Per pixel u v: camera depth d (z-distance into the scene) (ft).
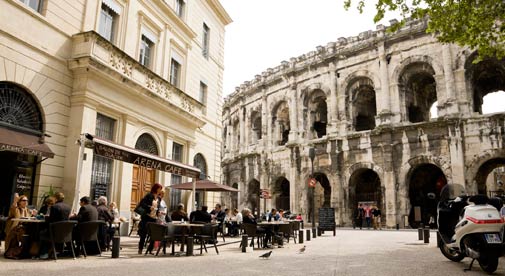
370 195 114.83
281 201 136.77
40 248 33.96
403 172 100.83
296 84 133.28
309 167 122.42
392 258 37.99
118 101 59.57
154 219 40.93
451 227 36.29
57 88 51.39
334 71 121.60
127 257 36.99
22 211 36.47
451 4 47.93
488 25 47.80
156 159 50.06
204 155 92.48
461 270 30.27
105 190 57.77
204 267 31.04
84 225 35.42
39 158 48.55
